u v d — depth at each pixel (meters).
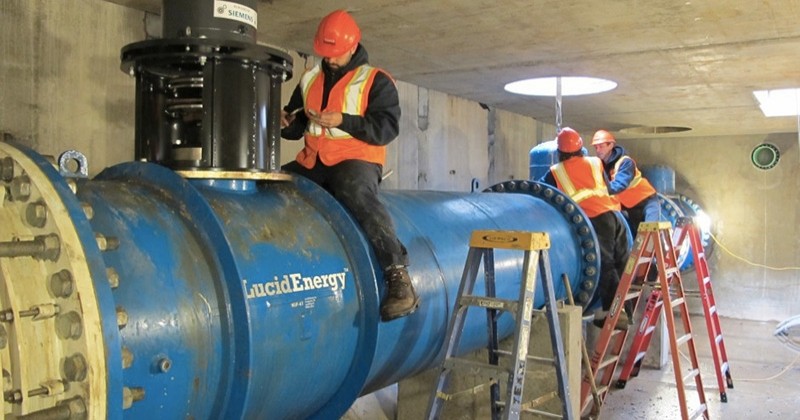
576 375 4.03
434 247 3.29
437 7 3.96
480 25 4.34
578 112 8.27
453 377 4.23
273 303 2.25
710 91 6.71
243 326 2.07
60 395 1.54
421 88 6.61
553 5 3.93
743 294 10.07
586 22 4.28
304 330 2.37
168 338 1.91
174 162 2.47
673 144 10.58
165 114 2.54
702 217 9.55
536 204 4.86
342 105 2.80
